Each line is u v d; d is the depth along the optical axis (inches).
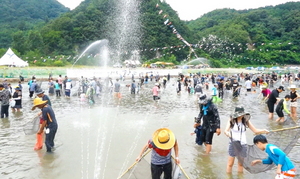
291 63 3769.7
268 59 3661.4
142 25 3405.5
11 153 305.9
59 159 287.0
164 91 1130.7
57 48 3186.5
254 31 4067.4
